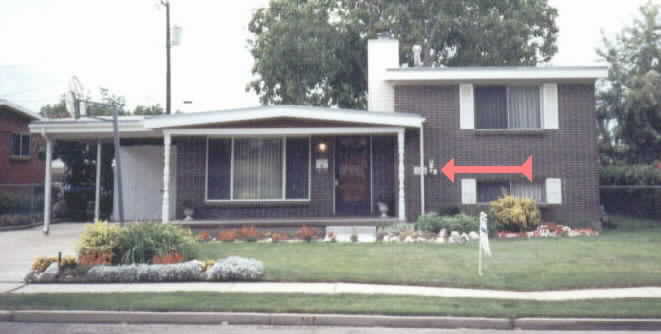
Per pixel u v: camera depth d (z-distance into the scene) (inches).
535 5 1043.9
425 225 589.3
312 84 1059.9
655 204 731.4
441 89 672.4
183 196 638.5
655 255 461.7
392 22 1020.5
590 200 657.0
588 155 661.9
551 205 657.0
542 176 661.9
